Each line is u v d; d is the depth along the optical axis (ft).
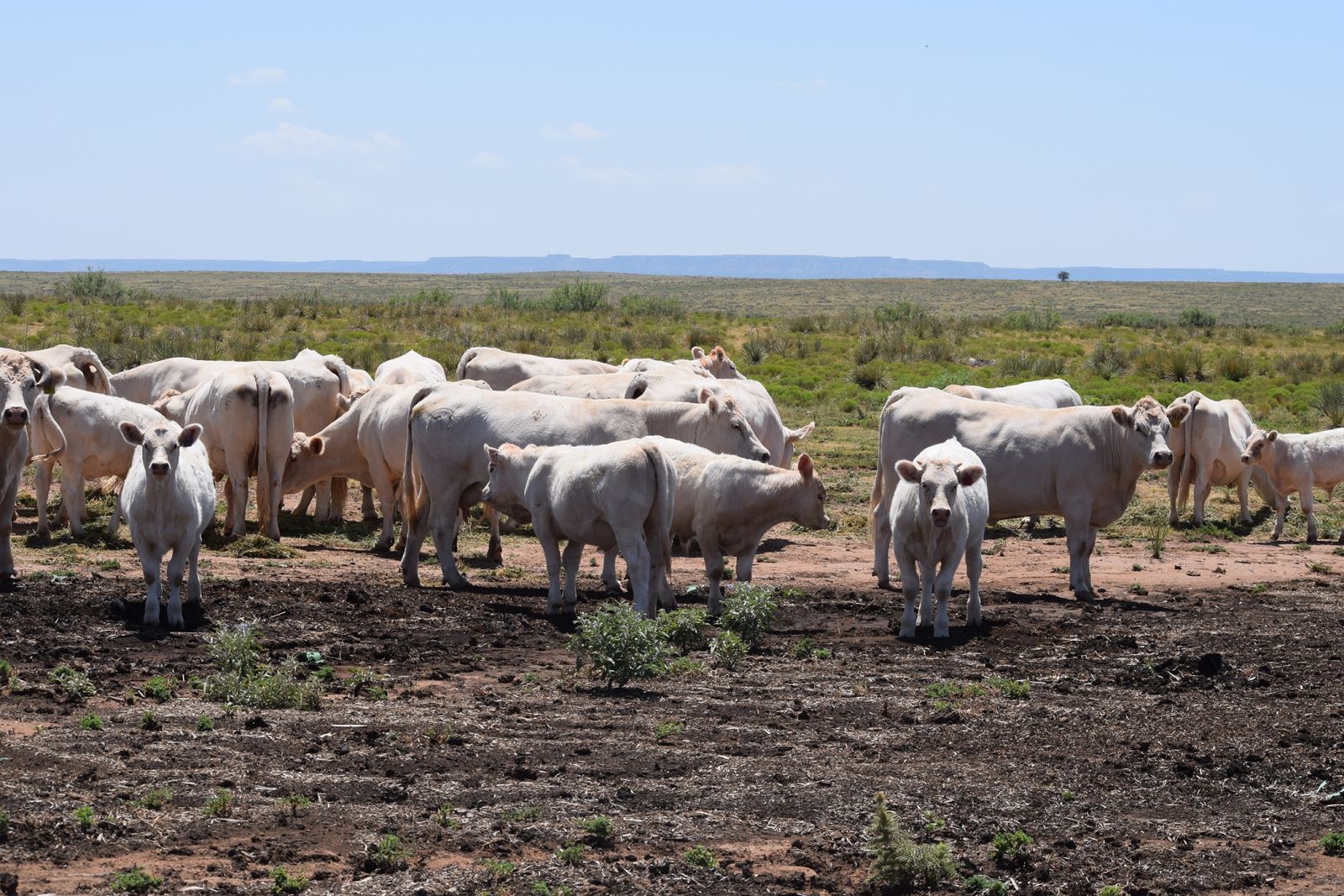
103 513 64.18
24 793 25.70
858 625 46.85
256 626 39.86
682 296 479.41
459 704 34.55
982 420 53.83
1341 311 430.61
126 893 21.91
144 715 31.19
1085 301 476.95
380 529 66.33
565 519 45.32
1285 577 59.11
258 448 59.36
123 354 130.52
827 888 23.67
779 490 46.19
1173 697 37.58
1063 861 25.11
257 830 25.04
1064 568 60.70
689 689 36.99
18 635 39.52
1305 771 30.76
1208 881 24.41
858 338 190.19
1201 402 72.38
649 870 23.80
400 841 24.48
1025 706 35.91
